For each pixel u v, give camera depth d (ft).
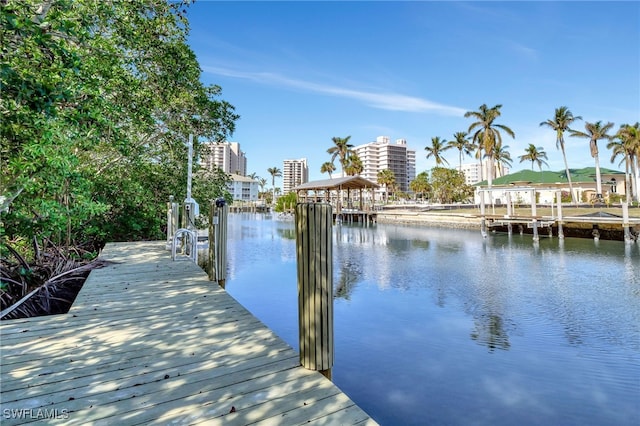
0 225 15.58
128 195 34.14
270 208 239.30
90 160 28.09
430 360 14.19
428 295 24.84
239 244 57.41
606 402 11.09
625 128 97.91
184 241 23.72
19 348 7.91
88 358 7.40
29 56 10.09
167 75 26.37
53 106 9.31
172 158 37.29
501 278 30.58
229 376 6.64
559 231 61.05
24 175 13.35
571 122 107.14
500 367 13.47
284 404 5.66
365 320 19.29
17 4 9.89
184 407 5.54
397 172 276.00
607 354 14.70
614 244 53.31
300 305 7.16
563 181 118.93
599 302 22.88
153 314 10.61
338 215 117.60
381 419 10.19
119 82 20.75
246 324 9.73
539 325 18.40
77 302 11.86
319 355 6.92
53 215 17.53
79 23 13.99
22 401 5.65
